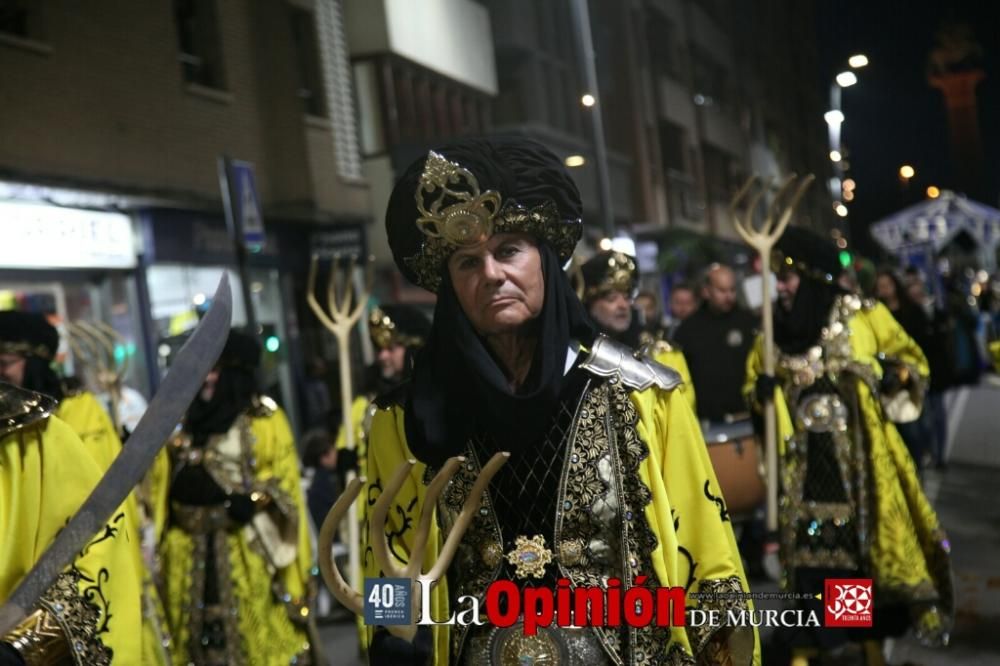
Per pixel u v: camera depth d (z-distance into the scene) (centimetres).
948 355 1344
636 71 3800
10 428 328
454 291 312
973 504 1130
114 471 276
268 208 1831
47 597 320
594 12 3659
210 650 650
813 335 653
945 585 643
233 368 666
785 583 650
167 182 1562
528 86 3128
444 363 312
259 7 1853
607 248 648
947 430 1733
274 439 664
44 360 551
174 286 1595
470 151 305
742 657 310
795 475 650
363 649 695
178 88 1622
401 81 2369
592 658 302
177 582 654
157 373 1516
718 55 5078
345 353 749
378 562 285
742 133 5481
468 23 2703
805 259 650
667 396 314
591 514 305
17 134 1310
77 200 1395
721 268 869
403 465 283
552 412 307
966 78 6938
